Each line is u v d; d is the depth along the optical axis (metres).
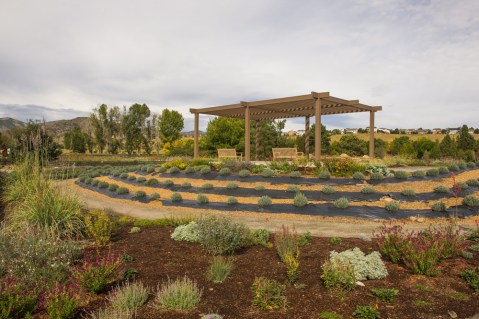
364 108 19.22
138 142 51.16
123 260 4.72
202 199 11.50
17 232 5.54
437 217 9.20
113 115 54.84
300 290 4.08
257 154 26.73
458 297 3.93
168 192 13.54
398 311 3.55
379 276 4.52
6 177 13.27
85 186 17.50
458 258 5.41
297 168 13.73
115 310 3.44
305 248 6.04
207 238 5.61
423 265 4.65
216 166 15.95
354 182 11.96
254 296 3.82
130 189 15.25
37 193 7.03
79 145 49.31
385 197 10.67
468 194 10.88
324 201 10.73
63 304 3.37
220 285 4.24
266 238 6.63
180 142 44.75
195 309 3.54
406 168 15.48
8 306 3.29
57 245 4.95
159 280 4.41
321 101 16.31
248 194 12.03
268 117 24.77
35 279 4.00
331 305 3.67
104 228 6.40
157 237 6.89
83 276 3.94
